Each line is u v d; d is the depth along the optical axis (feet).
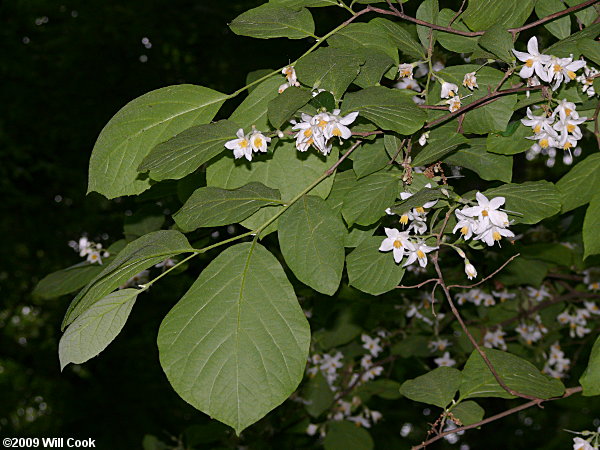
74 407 7.72
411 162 1.77
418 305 3.83
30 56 7.07
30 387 8.35
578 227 2.94
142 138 1.67
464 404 1.98
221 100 1.70
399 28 1.84
